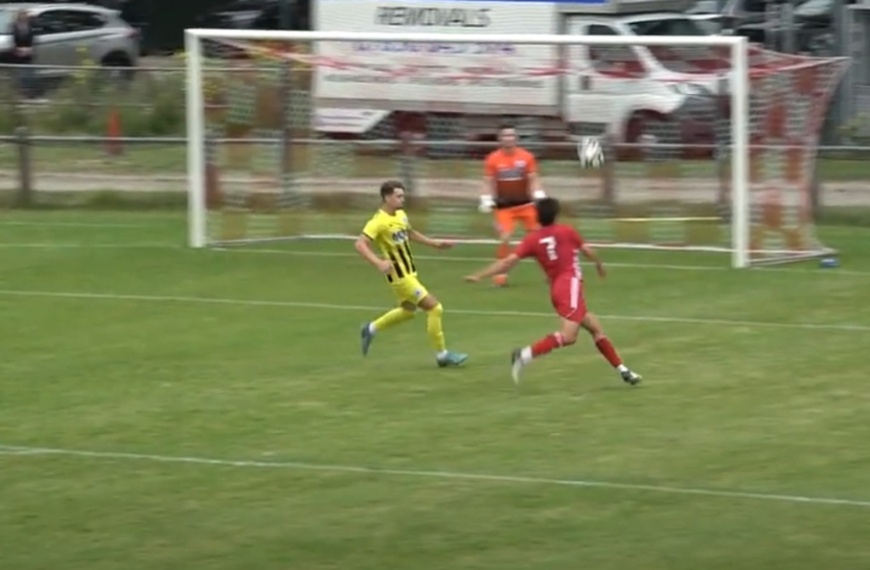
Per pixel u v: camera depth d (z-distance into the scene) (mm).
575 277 34500
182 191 69125
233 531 24906
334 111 59625
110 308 45656
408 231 37625
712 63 56094
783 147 53344
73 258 55000
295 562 23391
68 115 74562
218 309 45469
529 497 26391
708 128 56344
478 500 26281
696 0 91125
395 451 29531
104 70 74750
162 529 25094
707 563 22938
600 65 57906
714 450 29188
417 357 38500
